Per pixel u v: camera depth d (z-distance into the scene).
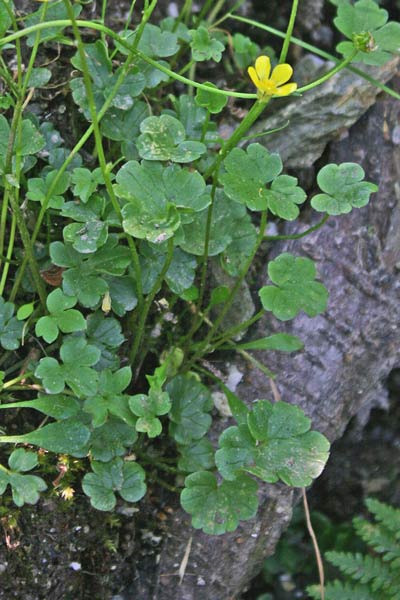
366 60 0.73
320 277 0.75
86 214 0.68
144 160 0.69
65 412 0.67
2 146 0.68
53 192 0.69
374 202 0.75
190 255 0.70
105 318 0.70
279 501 0.74
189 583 0.74
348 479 0.85
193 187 0.67
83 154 0.73
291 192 0.67
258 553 0.75
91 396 0.67
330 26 0.81
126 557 0.74
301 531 0.83
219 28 0.80
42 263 0.71
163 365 0.69
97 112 0.70
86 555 0.73
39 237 0.72
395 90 0.77
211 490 0.68
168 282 0.70
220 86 0.78
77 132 0.74
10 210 0.71
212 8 0.80
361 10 0.74
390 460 0.85
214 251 0.70
